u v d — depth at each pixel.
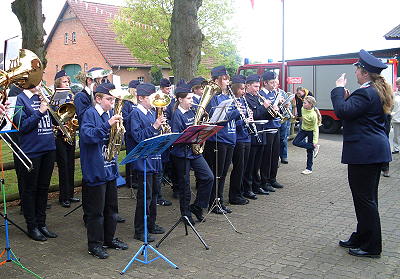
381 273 4.45
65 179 6.85
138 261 4.77
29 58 4.66
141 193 5.39
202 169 5.90
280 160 10.65
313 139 9.14
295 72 17.50
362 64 4.85
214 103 6.43
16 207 6.84
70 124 6.61
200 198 6.04
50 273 4.49
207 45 23.11
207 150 6.45
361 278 4.34
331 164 10.39
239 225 6.01
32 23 9.73
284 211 6.66
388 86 4.80
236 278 4.36
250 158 7.33
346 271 4.50
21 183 5.52
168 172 8.13
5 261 4.60
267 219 6.27
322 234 5.62
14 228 5.88
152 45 22.39
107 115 4.91
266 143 7.67
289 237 5.53
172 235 5.61
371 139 4.75
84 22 30.78
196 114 5.65
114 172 4.97
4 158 10.57
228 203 7.11
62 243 5.36
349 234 5.61
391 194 7.60
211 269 4.57
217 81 6.53
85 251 5.09
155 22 22.03
